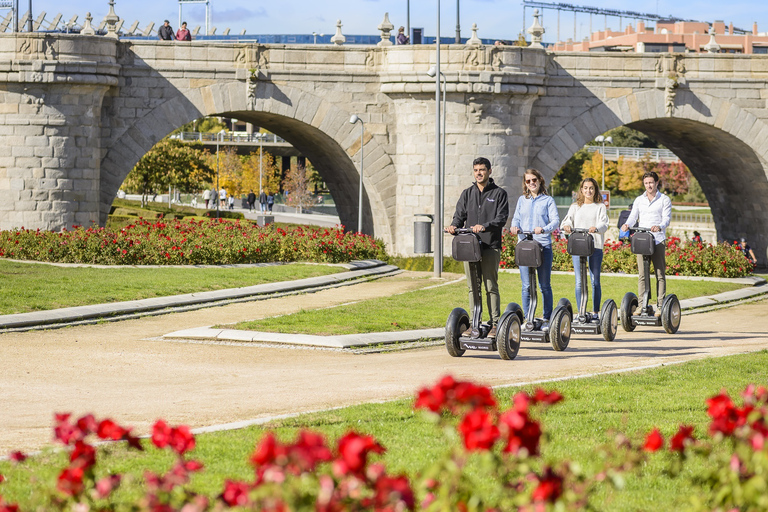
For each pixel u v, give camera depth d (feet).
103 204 231.30
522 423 26.61
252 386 68.64
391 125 251.80
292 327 98.63
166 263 175.01
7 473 42.70
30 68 214.90
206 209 513.86
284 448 25.81
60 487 28.73
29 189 218.79
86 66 218.38
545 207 87.97
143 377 72.38
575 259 96.12
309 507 25.64
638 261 104.32
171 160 485.15
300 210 584.40
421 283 170.60
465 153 242.99
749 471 29.55
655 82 261.03
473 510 27.37
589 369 77.25
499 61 241.14
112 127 231.30
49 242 179.83
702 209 604.08
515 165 246.27
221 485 40.96
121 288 129.70
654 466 45.29
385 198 252.62
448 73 239.30
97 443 48.70
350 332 96.48
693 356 85.81
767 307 143.43
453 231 80.18
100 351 84.74
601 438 50.67
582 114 258.16
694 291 157.99
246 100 241.76
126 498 39.14
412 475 42.42
